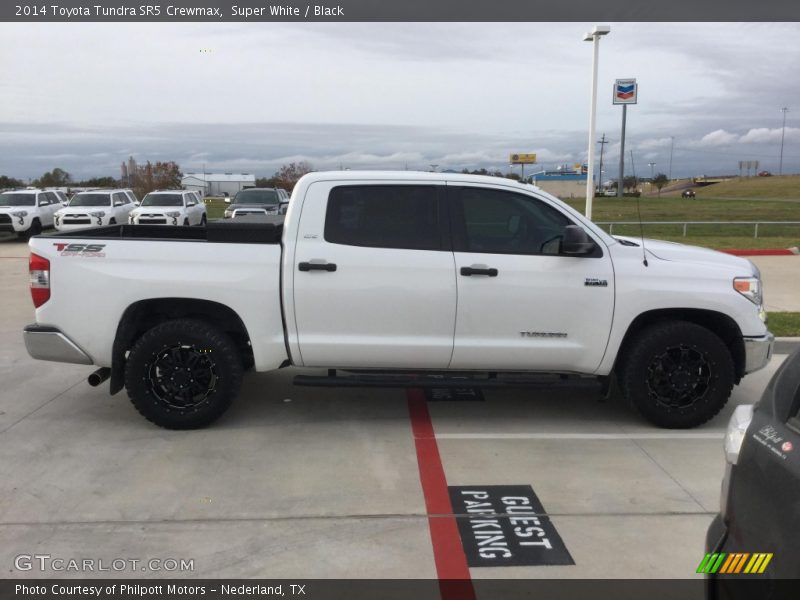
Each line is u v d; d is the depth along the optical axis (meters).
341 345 4.97
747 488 2.21
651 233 22.44
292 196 5.02
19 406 5.71
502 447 4.86
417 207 5.01
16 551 3.43
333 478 4.31
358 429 5.22
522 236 5.06
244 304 4.92
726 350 5.05
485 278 4.92
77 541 3.53
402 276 4.90
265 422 5.35
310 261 4.88
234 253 4.93
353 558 3.38
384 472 4.41
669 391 5.14
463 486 4.21
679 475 4.38
